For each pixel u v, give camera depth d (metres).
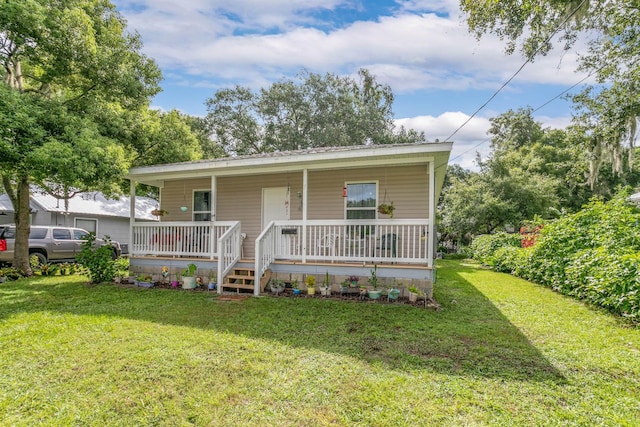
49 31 7.40
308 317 5.22
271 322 4.95
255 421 2.55
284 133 25.80
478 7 8.51
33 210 14.82
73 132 7.22
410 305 6.05
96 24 8.84
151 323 4.87
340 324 4.88
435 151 6.20
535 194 18.69
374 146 6.52
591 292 5.90
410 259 6.60
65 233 12.59
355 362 3.56
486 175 19.69
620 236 6.49
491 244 14.42
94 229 16.86
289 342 4.13
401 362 3.57
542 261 8.51
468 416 2.59
